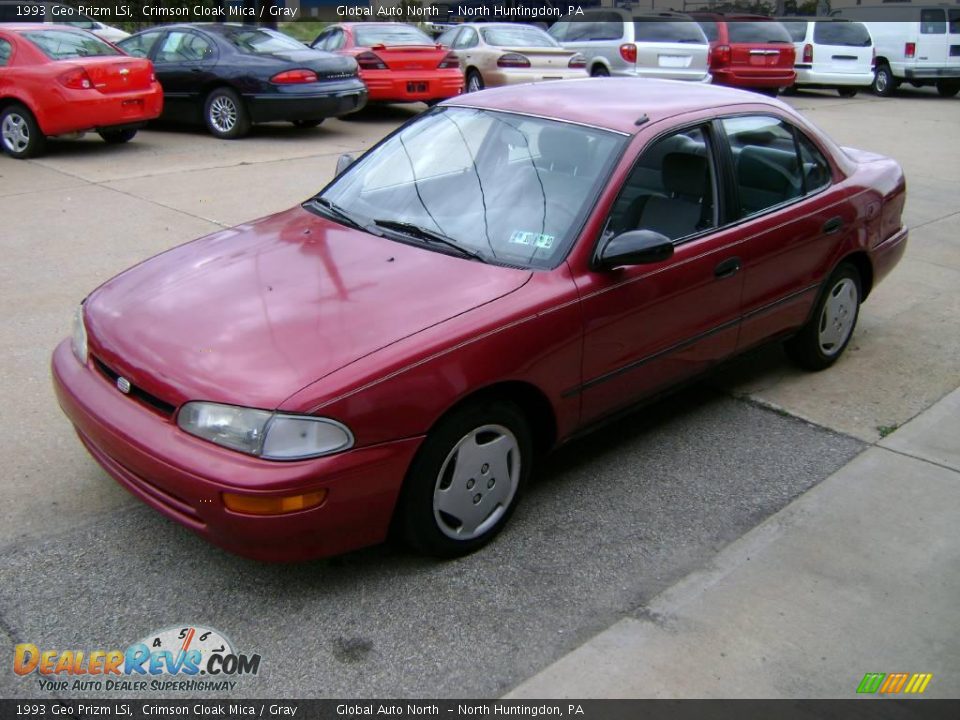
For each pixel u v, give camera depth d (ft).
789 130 16.05
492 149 14.01
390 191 14.19
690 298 13.76
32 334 17.78
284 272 12.19
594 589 11.18
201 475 9.83
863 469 14.08
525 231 12.69
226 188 29.25
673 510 12.90
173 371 10.41
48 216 25.67
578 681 9.68
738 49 55.67
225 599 10.79
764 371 17.80
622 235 12.29
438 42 49.44
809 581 11.38
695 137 14.16
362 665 9.87
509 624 10.53
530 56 47.21
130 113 34.45
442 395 10.62
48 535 11.78
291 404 9.83
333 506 10.11
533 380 11.67
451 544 11.43
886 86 64.03
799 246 15.67
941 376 17.57
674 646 10.21
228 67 37.58
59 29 34.63
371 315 11.06
